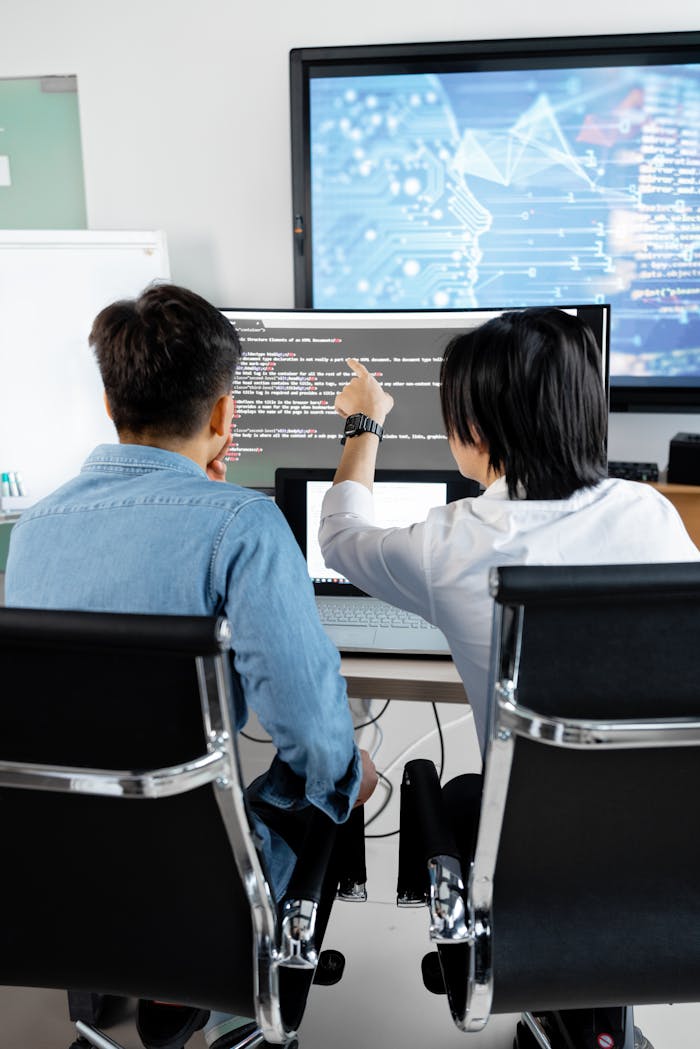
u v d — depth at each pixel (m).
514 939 0.83
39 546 0.89
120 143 2.18
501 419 0.91
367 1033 1.36
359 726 2.02
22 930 0.86
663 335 2.14
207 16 2.07
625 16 1.97
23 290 1.98
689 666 0.71
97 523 0.87
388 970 1.50
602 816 0.78
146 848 0.79
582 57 1.96
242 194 2.19
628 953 0.83
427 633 1.37
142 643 0.64
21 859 0.82
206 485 0.89
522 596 0.64
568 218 2.08
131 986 0.87
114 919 0.84
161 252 1.95
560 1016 1.21
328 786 0.91
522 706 0.71
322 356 1.71
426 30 2.03
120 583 0.85
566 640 0.69
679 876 0.82
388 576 1.00
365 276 2.18
